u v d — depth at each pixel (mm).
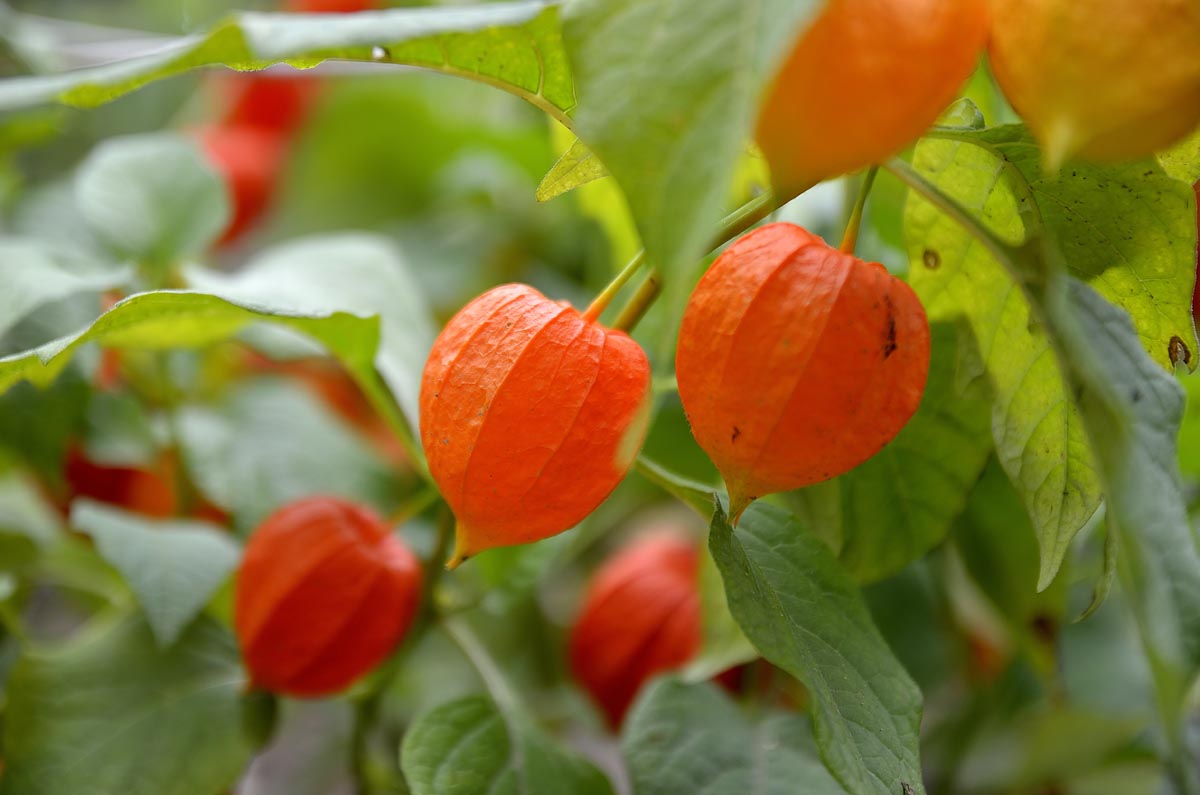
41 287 592
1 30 707
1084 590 729
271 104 994
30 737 559
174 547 583
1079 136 441
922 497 543
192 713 572
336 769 782
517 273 970
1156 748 646
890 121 434
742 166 578
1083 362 441
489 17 450
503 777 540
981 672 688
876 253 615
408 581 571
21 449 613
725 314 462
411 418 584
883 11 430
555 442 468
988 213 503
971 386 511
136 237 646
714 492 503
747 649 567
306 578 558
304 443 710
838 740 465
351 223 1054
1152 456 452
